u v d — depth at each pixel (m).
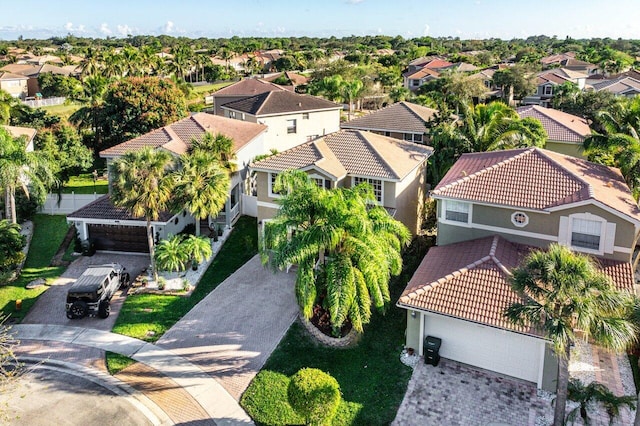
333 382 17.27
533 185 24.30
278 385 19.80
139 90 53.25
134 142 37.47
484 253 22.16
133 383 20.11
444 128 39.09
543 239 23.59
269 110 52.56
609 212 21.78
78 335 23.55
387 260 21.36
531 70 98.12
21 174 33.38
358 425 17.75
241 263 30.42
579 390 17.00
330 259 21.03
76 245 32.22
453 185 25.41
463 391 19.20
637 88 73.31
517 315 14.66
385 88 94.31
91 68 93.50
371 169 29.55
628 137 29.84
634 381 19.45
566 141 42.69
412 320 21.02
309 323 23.31
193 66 120.81
